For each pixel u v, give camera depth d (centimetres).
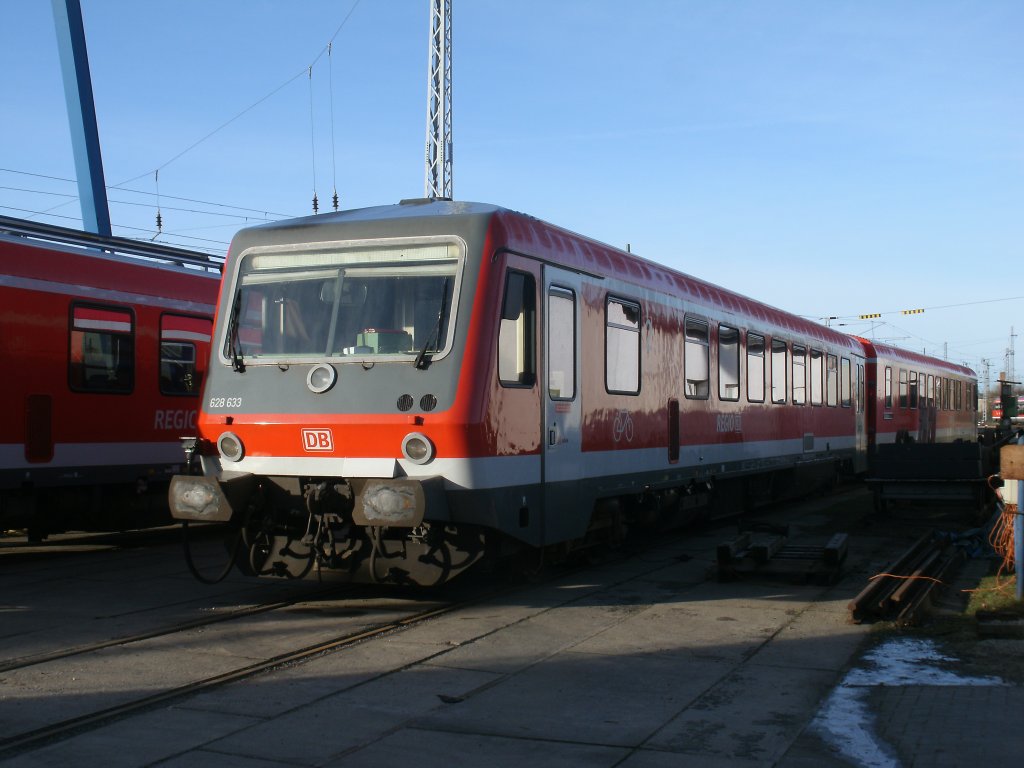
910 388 2738
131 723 557
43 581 1014
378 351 843
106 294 1241
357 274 869
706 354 1333
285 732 545
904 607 863
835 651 733
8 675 650
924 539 1245
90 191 1677
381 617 838
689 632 794
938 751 511
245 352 891
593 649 737
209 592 951
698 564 1151
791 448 1697
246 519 866
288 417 850
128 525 1312
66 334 1187
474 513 807
